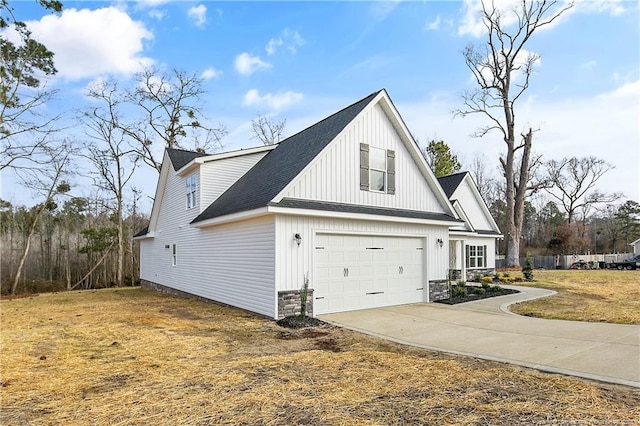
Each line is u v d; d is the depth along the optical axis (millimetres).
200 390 4742
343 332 8289
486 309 11156
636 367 5328
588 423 3639
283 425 3723
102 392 4730
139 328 8859
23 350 6918
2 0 19516
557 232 42031
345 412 4004
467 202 22250
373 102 11812
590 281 19656
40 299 16797
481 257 22219
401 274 12305
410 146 12859
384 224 11812
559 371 5285
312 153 10914
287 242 9797
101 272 30859
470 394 4477
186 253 16297
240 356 6387
